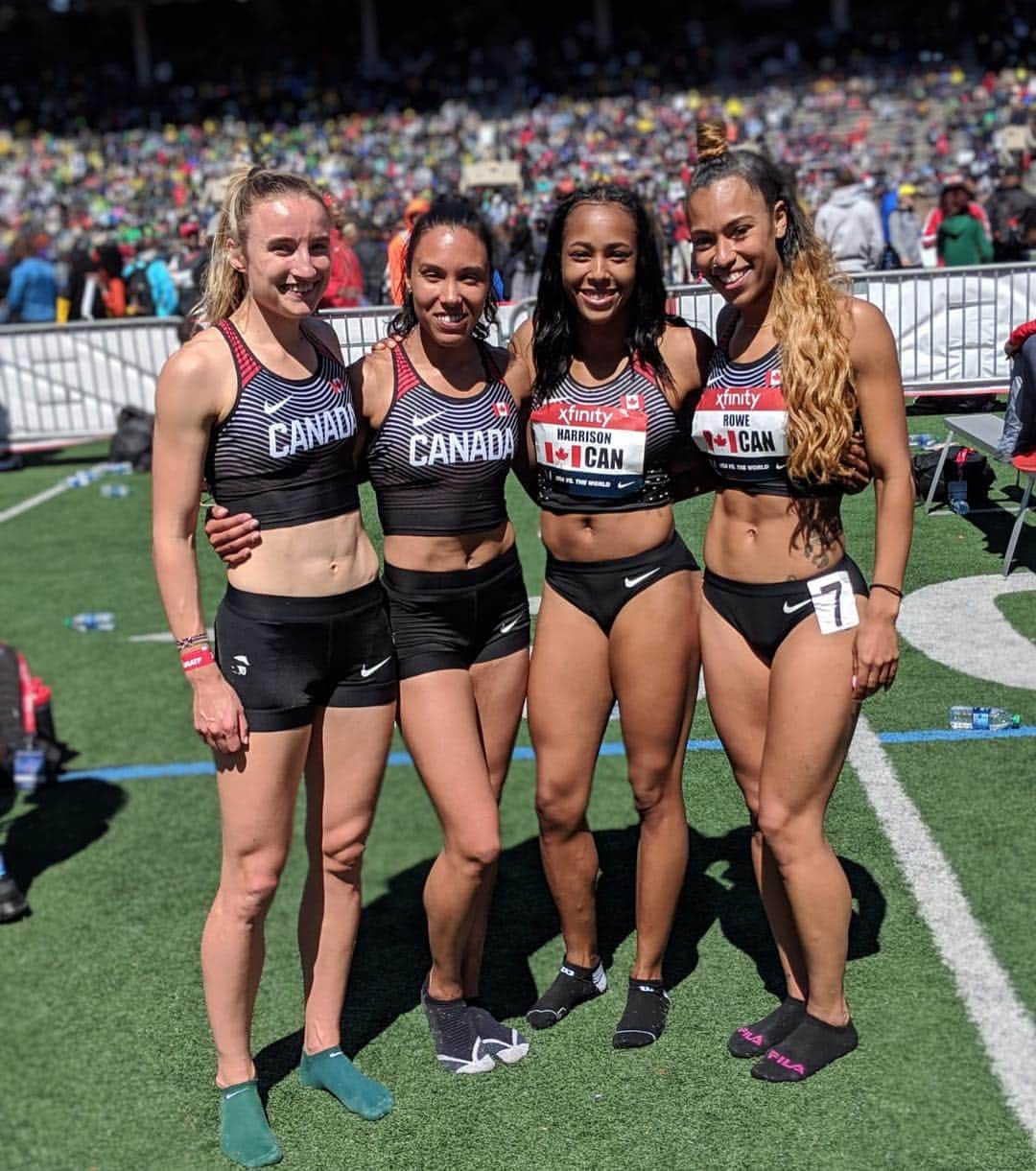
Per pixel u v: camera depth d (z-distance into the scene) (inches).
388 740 110.4
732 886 138.9
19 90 1882.4
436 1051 118.5
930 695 144.4
